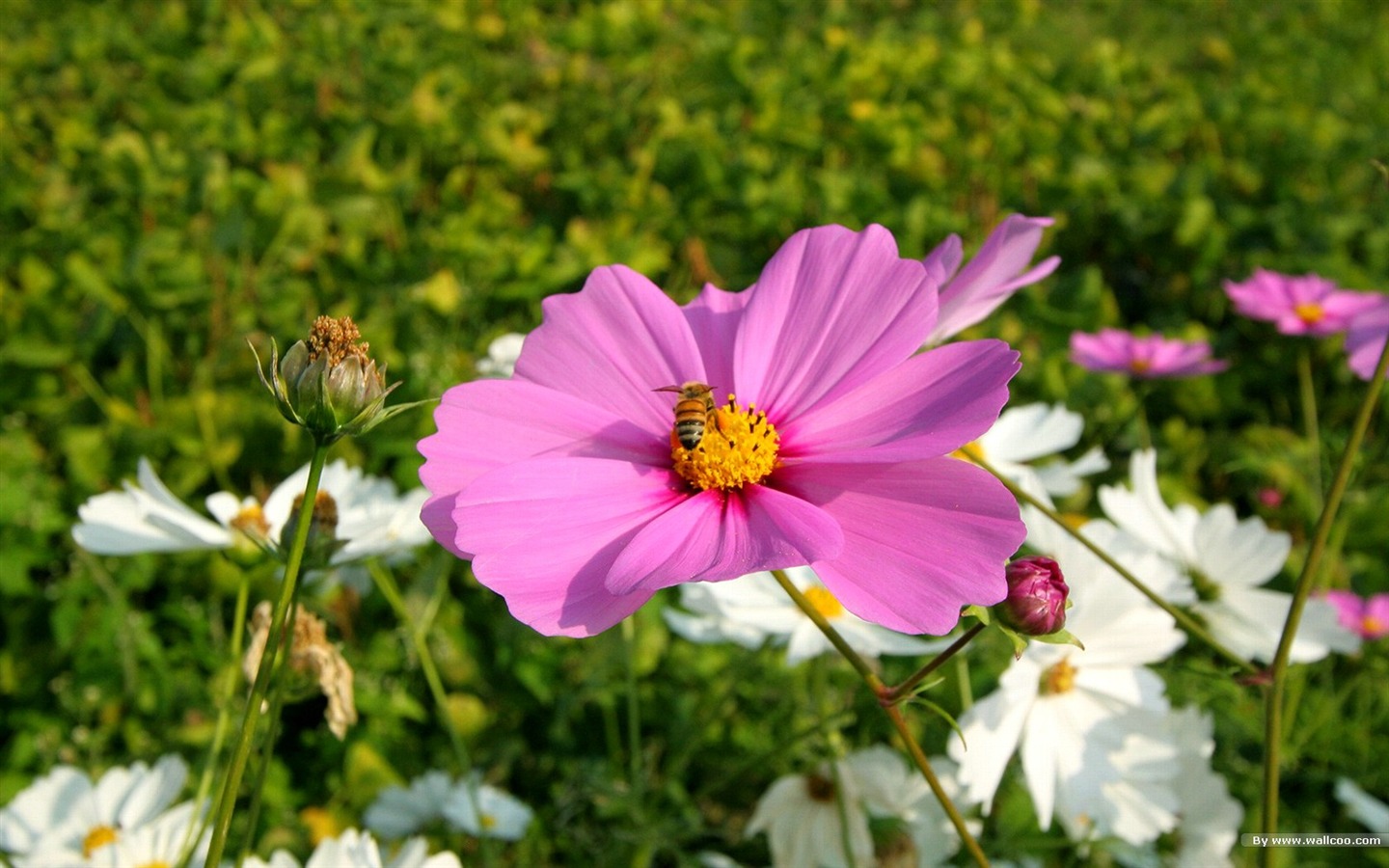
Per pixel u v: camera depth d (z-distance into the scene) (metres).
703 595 0.33
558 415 0.21
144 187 0.80
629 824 0.39
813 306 0.22
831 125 1.01
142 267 0.63
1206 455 0.63
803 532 0.19
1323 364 0.70
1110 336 0.52
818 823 0.35
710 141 0.90
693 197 0.83
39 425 0.60
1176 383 0.68
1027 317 0.72
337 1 1.29
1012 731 0.29
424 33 1.24
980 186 0.90
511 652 0.47
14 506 0.49
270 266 0.71
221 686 0.39
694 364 0.23
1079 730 0.30
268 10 1.30
